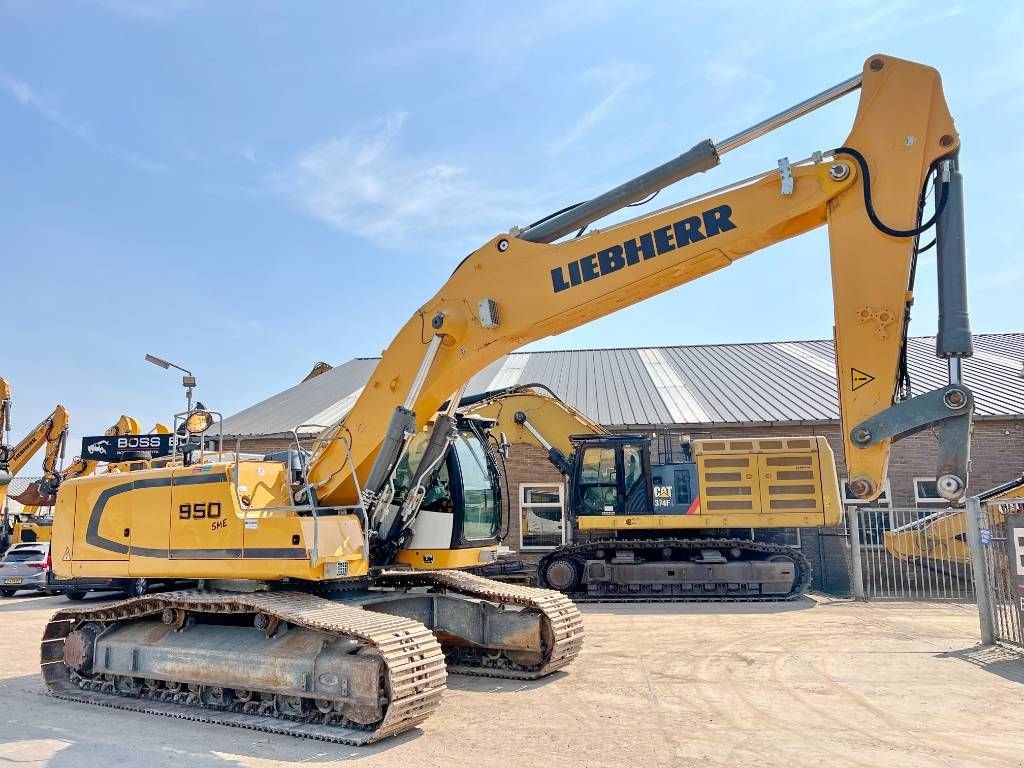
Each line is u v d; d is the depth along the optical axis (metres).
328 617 6.93
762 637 11.51
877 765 5.72
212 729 7.00
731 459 17.27
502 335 7.39
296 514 7.83
